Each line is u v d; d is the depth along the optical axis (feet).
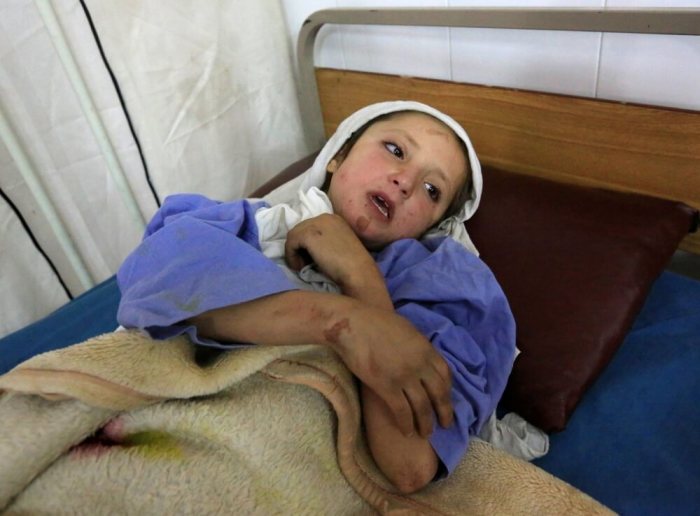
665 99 2.86
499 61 3.44
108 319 3.61
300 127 5.21
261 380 1.91
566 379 2.42
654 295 2.98
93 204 4.16
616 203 2.87
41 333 3.54
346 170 2.77
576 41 3.04
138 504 1.57
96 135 3.92
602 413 2.49
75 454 1.60
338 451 1.92
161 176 4.29
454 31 3.56
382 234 2.68
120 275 2.21
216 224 2.15
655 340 2.74
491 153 3.67
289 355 1.92
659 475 2.22
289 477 1.80
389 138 2.81
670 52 2.74
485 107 3.53
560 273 2.67
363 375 1.78
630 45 2.85
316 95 4.66
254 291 1.84
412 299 2.31
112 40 3.69
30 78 3.54
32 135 3.66
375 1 3.92
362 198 2.67
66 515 1.51
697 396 2.46
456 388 2.10
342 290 2.18
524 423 2.51
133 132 4.05
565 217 2.87
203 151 4.51
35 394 1.60
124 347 1.69
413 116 2.93
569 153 3.25
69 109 3.78
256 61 4.61
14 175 3.69
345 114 4.54
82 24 3.56
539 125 3.31
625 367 2.66
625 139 2.96
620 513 2.12
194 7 4.04
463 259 2.50
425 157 2.76
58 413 1.56
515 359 2.54
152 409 1.71
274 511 1.73
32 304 4.10
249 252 1.98
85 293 3.92
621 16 2.62
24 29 3.43
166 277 1.92
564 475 2.31
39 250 3.99
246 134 4.81
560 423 2.39
